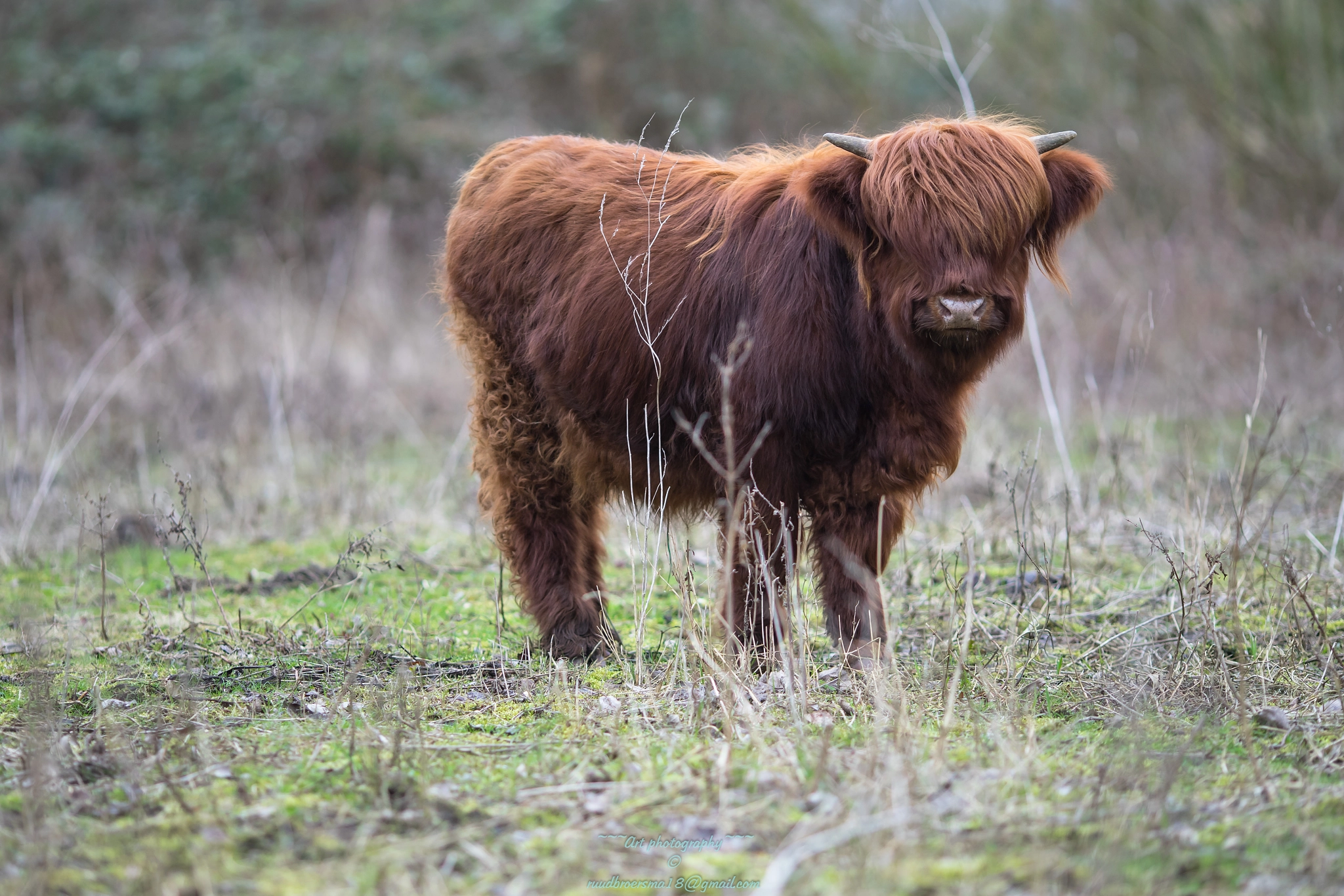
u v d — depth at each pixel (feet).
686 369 46.42
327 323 122.93
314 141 161.79
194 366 108.99
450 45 180.96
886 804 32.09
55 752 36.88
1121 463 79.41
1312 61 133.39
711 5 183.62
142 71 168.55
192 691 43.65
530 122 173.58
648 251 46.14
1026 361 107.14
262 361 108.78
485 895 28.55
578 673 46.34
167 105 164.86
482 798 34.09
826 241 43.47
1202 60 139.85
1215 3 138.82
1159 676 43.01
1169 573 56.24
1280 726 39.14
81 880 29.25
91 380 103.76
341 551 69.82
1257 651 46.78
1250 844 30.71
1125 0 145.38
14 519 72.84
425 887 28.84
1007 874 28.68
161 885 28.58
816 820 31.32
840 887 28.19
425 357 120.78
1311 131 132.57
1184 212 130.41
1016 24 160.15
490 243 52.24
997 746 36.99
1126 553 63.98
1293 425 86.58
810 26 176.55
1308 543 62.34
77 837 31.78
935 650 47.42
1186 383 96.27
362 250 140.97
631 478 47.62
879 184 41.55
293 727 40.47
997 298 41.37
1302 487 70.90
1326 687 42.60
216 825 32.07
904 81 169.99
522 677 46.14
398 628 53.72
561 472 51.67
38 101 164.96
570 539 51.85
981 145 41.75
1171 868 29.07
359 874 29.45
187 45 173.68
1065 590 57.52
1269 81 135.54
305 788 34.86
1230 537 59.52
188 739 38.50
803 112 176.35
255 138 161.89
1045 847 30.14
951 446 44.55
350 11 185.06
